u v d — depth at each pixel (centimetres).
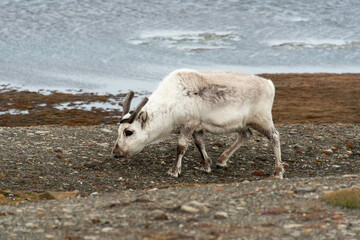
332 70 17950
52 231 2130
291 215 2298
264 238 1966
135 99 12306
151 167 4194
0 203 3052
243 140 4278
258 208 2416
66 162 4069
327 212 2342
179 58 19575
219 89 3866
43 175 3734
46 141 4612
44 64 17725
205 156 4125
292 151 4947
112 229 2122
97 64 18012
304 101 11544
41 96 12094
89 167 4041
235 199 2591
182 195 2767
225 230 2070
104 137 5031
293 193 2708
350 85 13675
